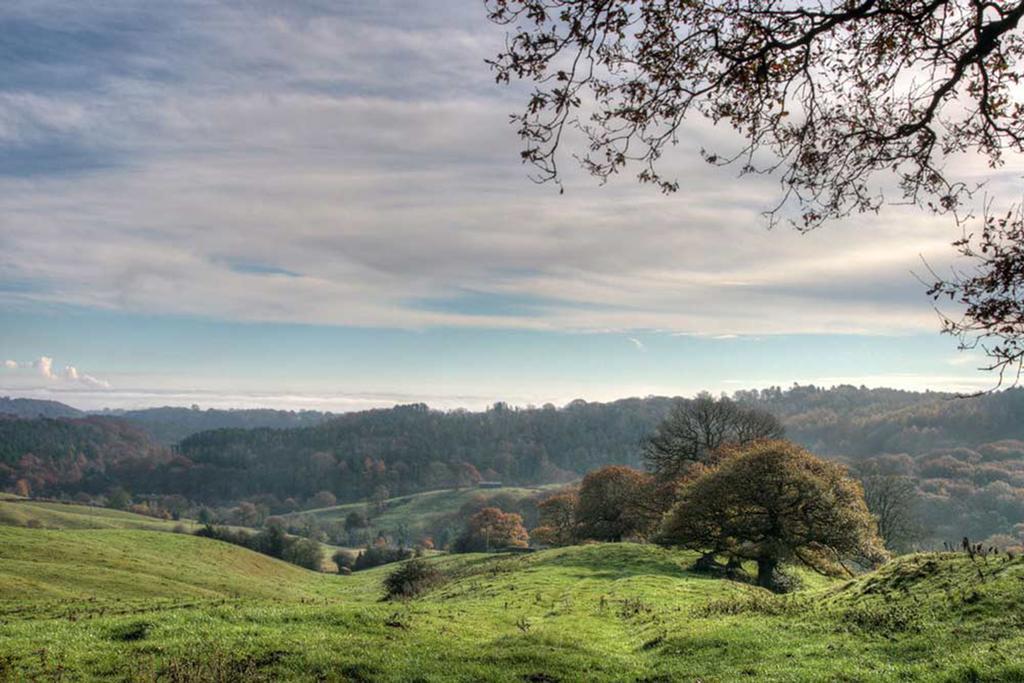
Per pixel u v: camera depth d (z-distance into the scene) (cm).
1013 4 1062
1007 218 1073
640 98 1110
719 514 5703
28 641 2127
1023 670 1535
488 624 3023
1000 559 2714
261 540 13750
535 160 1066
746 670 2066
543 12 1009
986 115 1179
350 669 1922
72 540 7556
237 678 1784
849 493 5647
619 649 2714
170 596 5575
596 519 9438
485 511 14900
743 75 1092
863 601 2833
